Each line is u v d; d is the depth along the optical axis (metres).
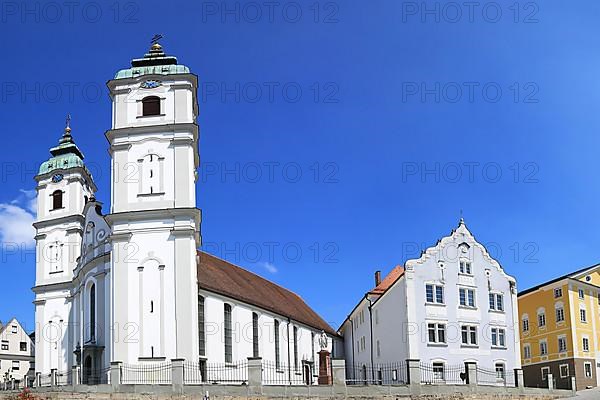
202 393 46.91
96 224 65.56
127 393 46.47
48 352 74.44
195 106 63.41
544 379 79.69
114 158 59.12
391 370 67.00
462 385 51.88
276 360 73.19
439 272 66.31
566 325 77.69
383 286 77.56
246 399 46.94
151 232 57.44
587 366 77.12
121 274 56.81
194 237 57.78
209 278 65.88
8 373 104.69
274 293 88.00
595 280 81.44
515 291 69.69
